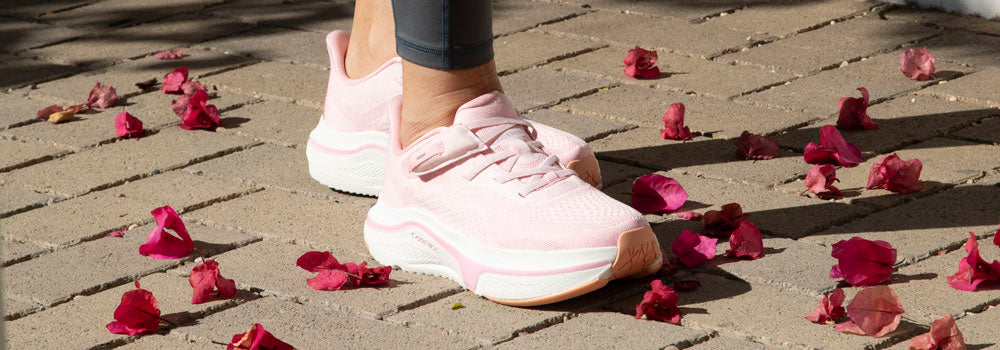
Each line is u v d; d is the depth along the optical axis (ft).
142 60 12.88
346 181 8.70
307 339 6.44
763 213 8.09
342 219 8.32
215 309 6.87
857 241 6.77
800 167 9.00
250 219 8.35
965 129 9.73
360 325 6.61
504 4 14.57
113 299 7.10
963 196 8.25
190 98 10.69
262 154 9.80
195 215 8.46
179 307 6.92
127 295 6.50
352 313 6.77
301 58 12.73
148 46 13.42
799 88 11.03
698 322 6.46
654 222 8.05
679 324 6.47
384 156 8.40
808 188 8.46
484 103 7.04
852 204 8.21
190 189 9.01
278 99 11.34
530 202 6.81
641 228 6.63
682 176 8.95
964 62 11.60
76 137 10.37
